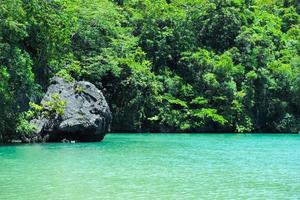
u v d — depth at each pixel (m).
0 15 37.03
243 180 20.42
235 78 66.31
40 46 44.09
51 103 38.28
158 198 16.45
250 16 74.12
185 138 48.38
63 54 48.81
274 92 67.38
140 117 58.94
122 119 58.66
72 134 38.75
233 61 68.00
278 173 22.61
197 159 28.11
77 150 32.25
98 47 57.78
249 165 25.53
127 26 67.44
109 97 58.34
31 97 39.66
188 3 72.50
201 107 63.62
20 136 37.81
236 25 70.56
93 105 39.41
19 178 20.14
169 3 75.12
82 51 56.47
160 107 60.94
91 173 21.77
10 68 37.81
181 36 67.12
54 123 38.09
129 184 19.02
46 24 43.19
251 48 68.44
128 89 58.38
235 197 16.81
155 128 60.56
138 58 62.22
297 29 77.12
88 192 17.31
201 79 65.31
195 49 68.00
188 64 66.19
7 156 28.05
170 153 31.53
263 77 67.00
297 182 19.98
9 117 37.25
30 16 41.16
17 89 38.16
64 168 23.22
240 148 36.44
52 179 19.95
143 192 17.42
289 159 28.58
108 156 28.92
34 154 29.22
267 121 66.69
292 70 67.25
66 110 38.53
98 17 57.84
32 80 38.88
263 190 18.16
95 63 55.22
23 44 43.16
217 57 67.06
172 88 63.56
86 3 59.03
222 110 63.62
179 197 16.66
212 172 22.73
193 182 19.75
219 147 37.19
